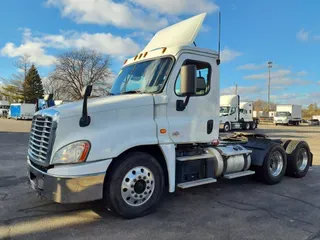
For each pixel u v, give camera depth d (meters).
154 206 4.58
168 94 4.66
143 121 4.41
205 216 4.53
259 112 63.66
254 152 6.58
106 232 3.88
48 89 62.16
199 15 5.27
